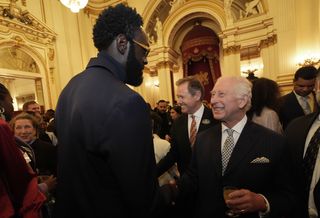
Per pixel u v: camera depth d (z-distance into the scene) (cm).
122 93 81
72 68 1005
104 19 93
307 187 141
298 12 693
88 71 94
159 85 1195
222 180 134
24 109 344
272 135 133
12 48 775
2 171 104
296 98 263
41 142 233
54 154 228
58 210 87
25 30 812
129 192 75
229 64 993
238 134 140
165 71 1178
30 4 857
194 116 212
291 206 123
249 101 140
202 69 1292
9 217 100
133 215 77
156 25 1177
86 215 80
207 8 1048
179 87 214
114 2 1150
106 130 76
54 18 945
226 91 136
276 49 870
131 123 77
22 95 805
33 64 850
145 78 1213
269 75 909
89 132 78
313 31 670
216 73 1256
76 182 82
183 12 1110
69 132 84
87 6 1112
